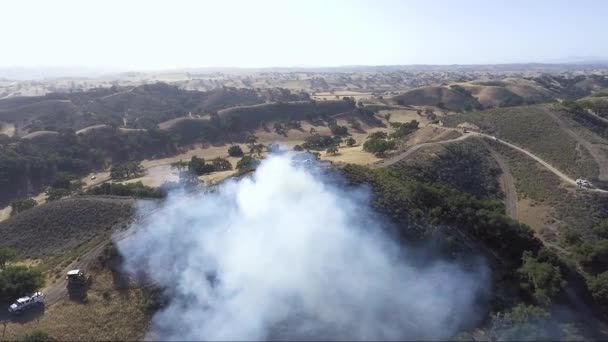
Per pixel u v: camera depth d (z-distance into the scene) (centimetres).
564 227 12106
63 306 7444
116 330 6950
